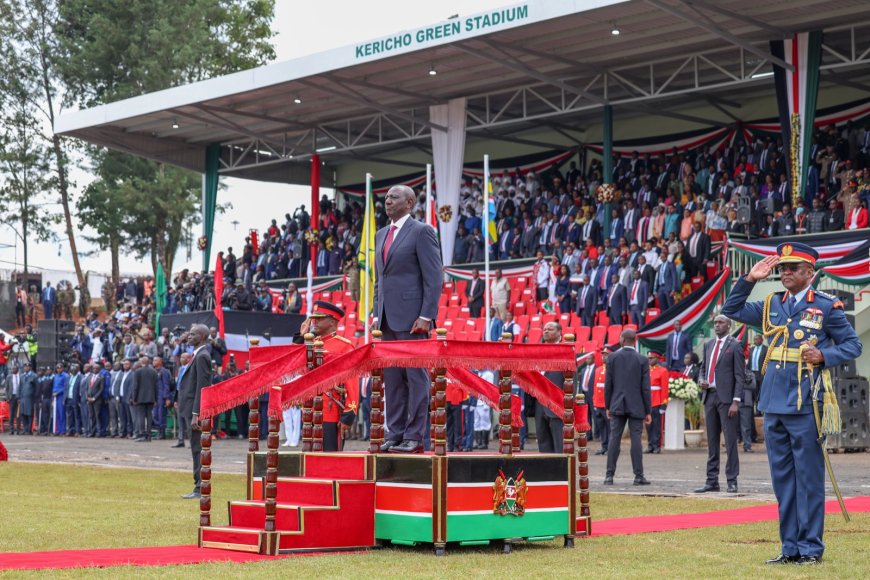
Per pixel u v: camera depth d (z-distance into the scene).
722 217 28.25
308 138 40.25
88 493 14.66
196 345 14.08
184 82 56.84
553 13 26.20
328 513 8.92
